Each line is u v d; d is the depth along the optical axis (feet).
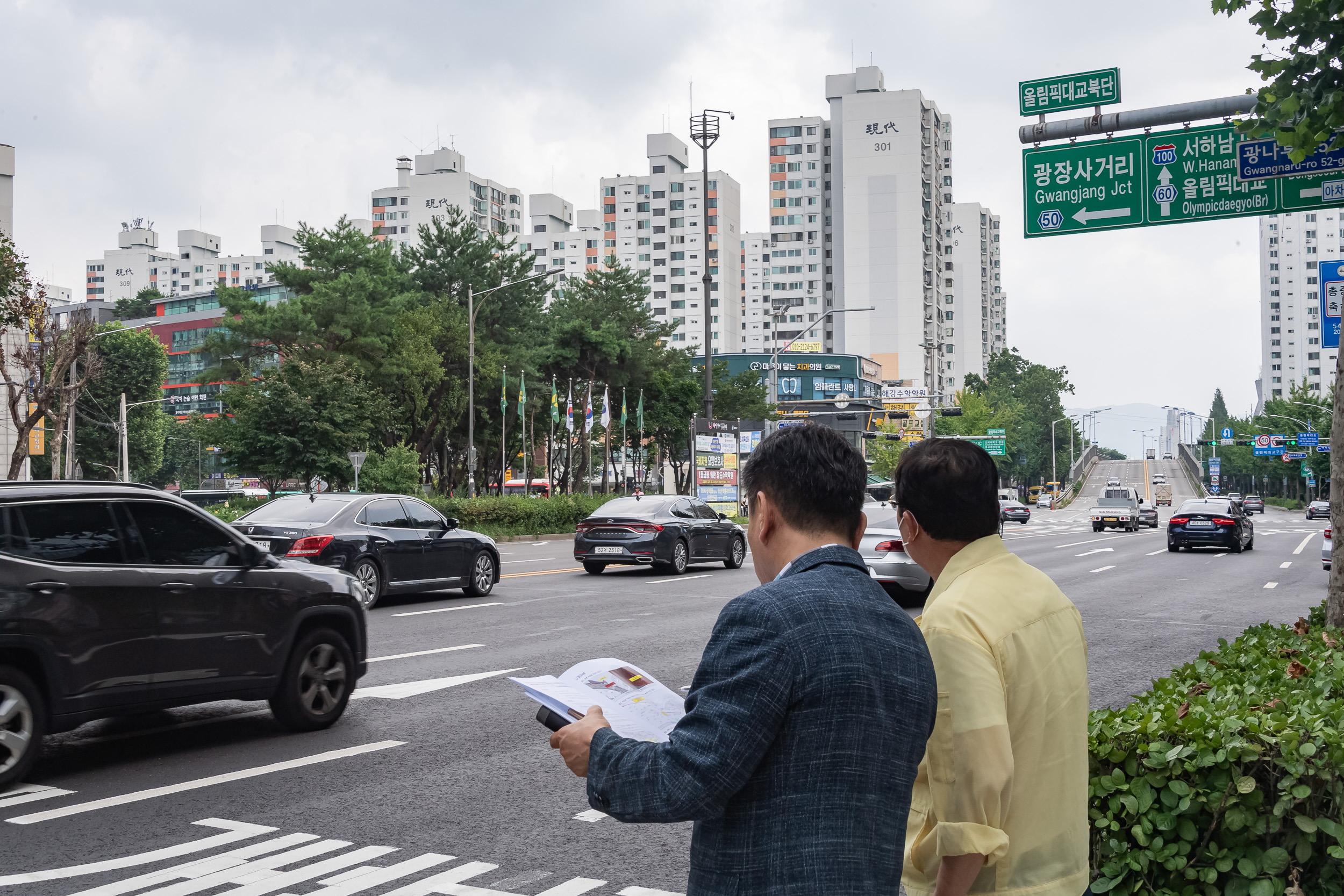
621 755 6.07
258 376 155.94
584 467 209.67
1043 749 7.25
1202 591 60.95
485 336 184.24
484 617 45.06
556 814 18.28
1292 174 36.73
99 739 23.84
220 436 125.18
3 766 19.11
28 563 19.53
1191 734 11.59
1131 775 11.68
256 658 23.08
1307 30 21.99
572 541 121.70
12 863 15.66
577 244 509.76
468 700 27.86
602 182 501.56
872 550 51.08
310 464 124.26
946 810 6.91
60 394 108.78
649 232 496.23
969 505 7.62
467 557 52.21
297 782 20.24
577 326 196.65
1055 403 469.16
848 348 458.91
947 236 505.66
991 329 606.55
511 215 553.23
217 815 18.08
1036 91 38.29
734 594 54.24
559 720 6.85
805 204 485.97
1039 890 7.22
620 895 14.60
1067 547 111.24
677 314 492.54
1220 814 11.27
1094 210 39.68
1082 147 39.75
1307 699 13.97
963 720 6.84
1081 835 7.48
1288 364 618.44
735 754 5.68
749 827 5.76
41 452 159.84
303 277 165.17
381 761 21.84
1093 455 604.49
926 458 7.83
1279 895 10.90
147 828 17.38
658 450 250.16
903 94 452.76
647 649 36.04
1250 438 280.31
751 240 550.36
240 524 45.65
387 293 167.32
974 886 7.25
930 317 465.47
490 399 186.29
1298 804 11.23
